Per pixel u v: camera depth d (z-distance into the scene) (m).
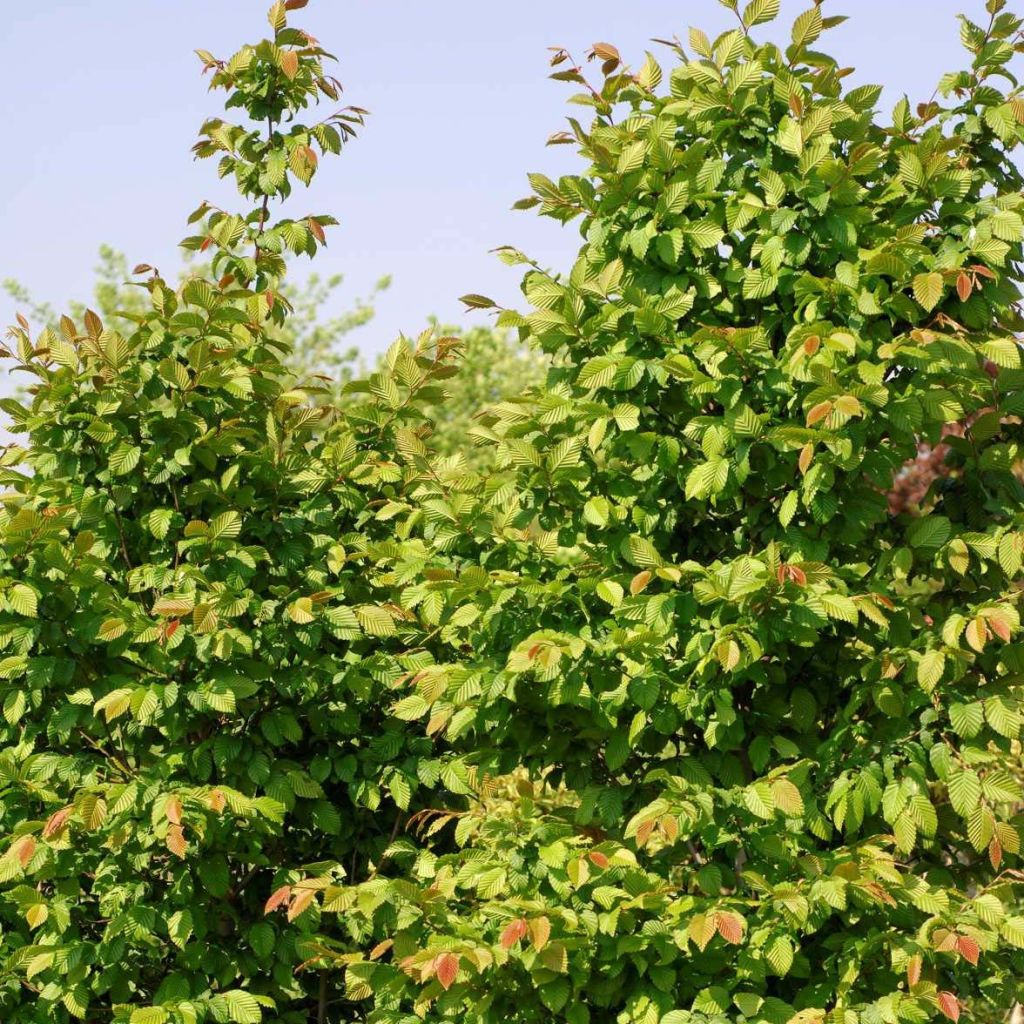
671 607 4.08
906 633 4.20
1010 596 4.19
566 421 4.53
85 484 5.27
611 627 4.31
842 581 4.03
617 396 4.43
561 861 3.99
